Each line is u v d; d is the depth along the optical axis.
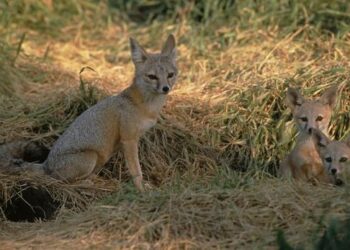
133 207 10.54
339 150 11.55
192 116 14.46
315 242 9.38
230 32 17.38
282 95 14.27
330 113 12.60
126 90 12.66
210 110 14.55
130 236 10.05
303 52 16.08
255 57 16.28
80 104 14.17
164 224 10.12
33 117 14.07
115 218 10.35
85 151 12.45
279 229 9.81
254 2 17.98
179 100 14.84
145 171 13.37
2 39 17.36
